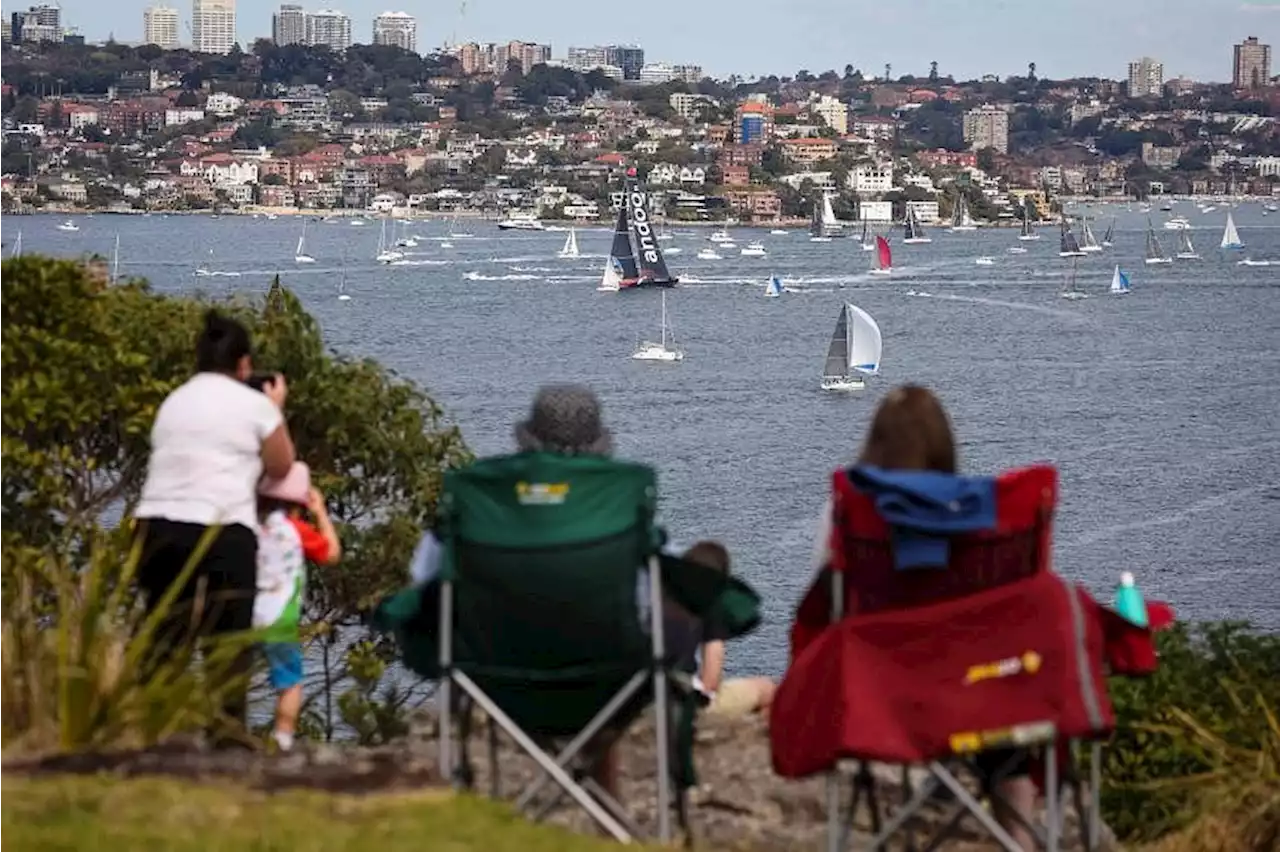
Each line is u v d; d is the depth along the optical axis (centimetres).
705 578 2311
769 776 2778
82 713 2248
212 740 2431
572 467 2216
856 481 2091
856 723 2042
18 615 2428
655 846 2178
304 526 2705
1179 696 3091
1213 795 2628
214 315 2642
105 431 3497
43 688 2314
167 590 2523
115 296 3666
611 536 2208
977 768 2292
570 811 2597
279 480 2641
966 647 2055
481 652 2267
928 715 2042
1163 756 2969
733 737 2962
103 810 2012
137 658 2292
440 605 2250
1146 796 2953
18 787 2072
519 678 2259
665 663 2252
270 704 3272
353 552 3706
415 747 2891
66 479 3459
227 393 2573
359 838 1975
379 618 2312
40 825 1944
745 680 3178
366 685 3594
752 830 2597
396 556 3706
